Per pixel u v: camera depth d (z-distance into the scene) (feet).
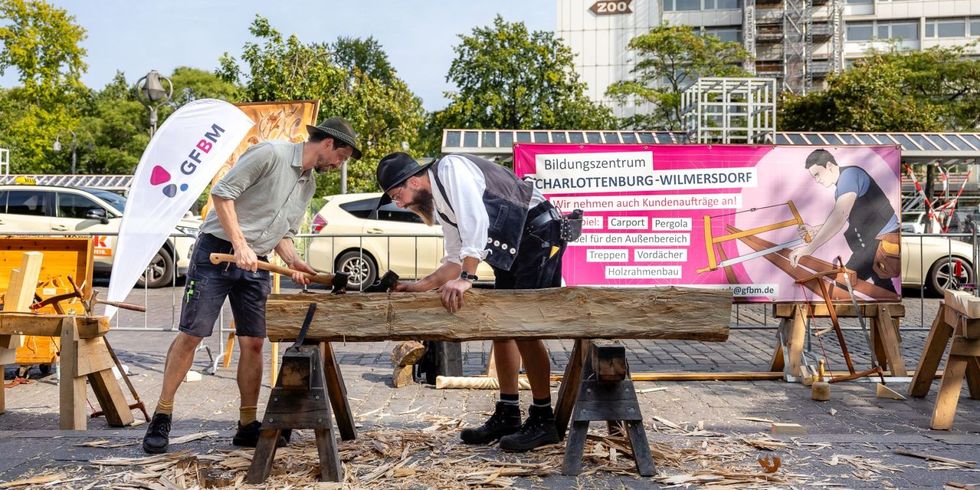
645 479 11.32
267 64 57.41
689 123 44.86
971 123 117.08
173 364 12.93
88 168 188.14
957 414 16.85
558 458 12.38
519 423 13.48
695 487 10.95
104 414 15.99
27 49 95.30
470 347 26.89
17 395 18.76
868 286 20.43
